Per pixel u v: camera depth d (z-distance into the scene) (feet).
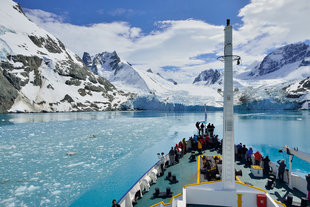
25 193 53.42
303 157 34.35
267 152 94.38
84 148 101.71
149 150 97.66
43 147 103.86
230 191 27.37
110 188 55.21
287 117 263.70
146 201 35.32
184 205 24.67
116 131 156.97
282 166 40.14
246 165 51.31
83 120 235.40
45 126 182.09
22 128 168.45
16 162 79.25
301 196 34.50
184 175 46.06
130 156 86.79
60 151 95.86
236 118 256.73
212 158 56.90
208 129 81.87
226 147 27.50
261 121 221.66
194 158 56.24
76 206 46.29
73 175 65.10
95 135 135.13
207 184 28.73
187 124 202.90
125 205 32.83
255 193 26.73
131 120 239.71
